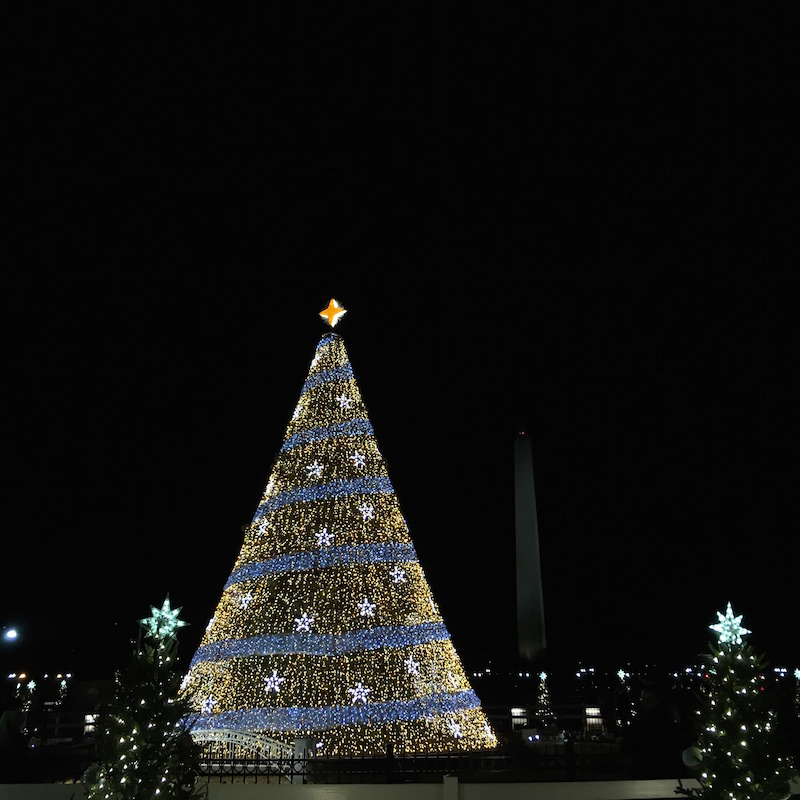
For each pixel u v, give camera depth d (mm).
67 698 26203
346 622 17969
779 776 9602
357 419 20406
